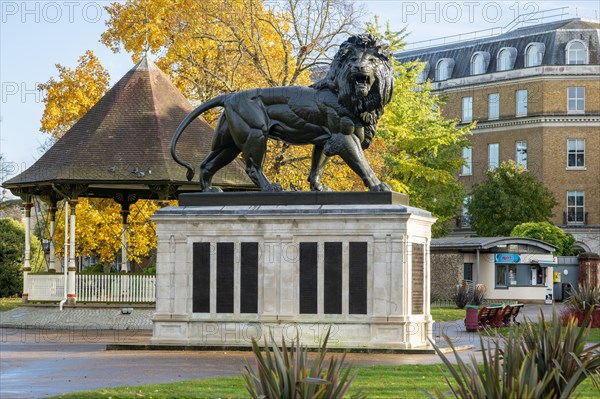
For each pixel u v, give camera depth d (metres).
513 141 96.44
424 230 27.72
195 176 40.31
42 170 40.84
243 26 54.34
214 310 27.44
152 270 51.47
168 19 54.25
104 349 27.80
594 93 93.81
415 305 27.20
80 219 50.62
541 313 14.90
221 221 27.31
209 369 22.64
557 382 13.31
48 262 43.44
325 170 52.66
